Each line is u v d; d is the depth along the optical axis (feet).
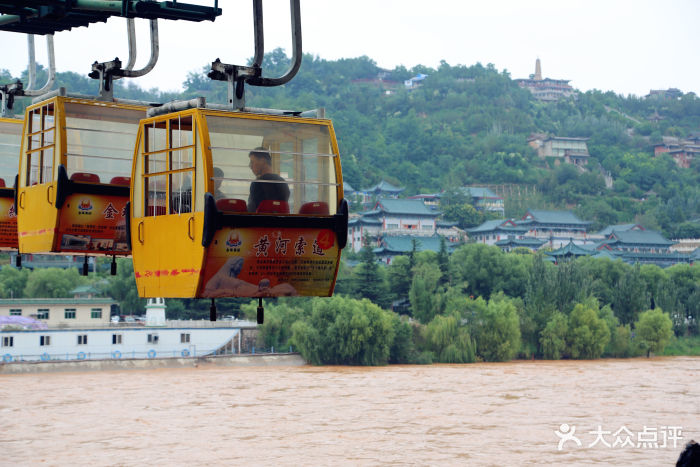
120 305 522.47
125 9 58.85
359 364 414.41
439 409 239.09
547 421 216.95
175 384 310.45
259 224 56.80
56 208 68.90
